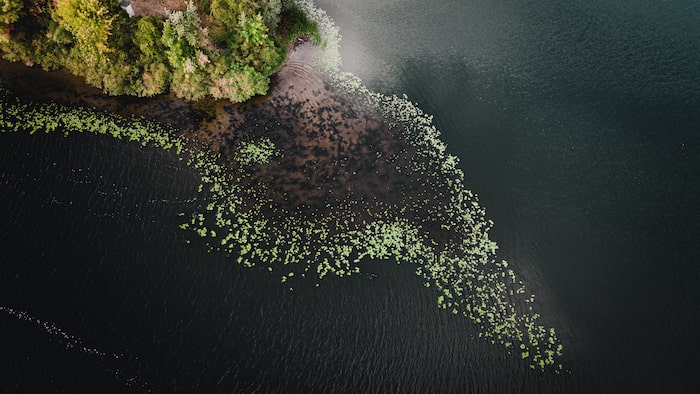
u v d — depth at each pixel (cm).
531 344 2877
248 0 3538
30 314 2767
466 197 3416
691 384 2828
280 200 3269
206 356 2697
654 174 3625
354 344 2794
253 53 3709
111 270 2920
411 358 2781
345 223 3216
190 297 2864
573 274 3153
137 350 2694
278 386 2648
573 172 3591
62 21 3438
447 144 3650
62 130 3412
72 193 3172
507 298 3027
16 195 3139
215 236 3084
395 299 2956
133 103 3578
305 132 3572
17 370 2608
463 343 2845
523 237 3272
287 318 2842
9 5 3366
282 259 3039
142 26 3422
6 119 3425
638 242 3309
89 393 2572
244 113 3616
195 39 3494
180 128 3503
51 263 2925
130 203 3166
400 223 3253
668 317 3034
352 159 3491
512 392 2741
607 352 2891
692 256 3275
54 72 3644
